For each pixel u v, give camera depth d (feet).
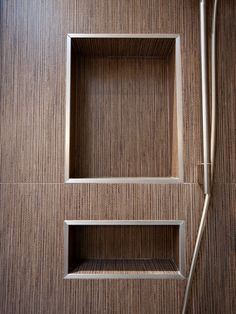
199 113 2.79
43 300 2.64
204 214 2.63
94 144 3.20
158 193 2.72
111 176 3.16
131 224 2.69
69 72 2.81
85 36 2.81
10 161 2.74
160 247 3.06
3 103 2.78
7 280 2.66
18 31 2.84
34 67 2.81
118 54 3.24
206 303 2.64
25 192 2.72
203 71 2.75
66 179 2.73
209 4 2.86
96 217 2.70
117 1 2.85
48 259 2.67
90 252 3.06
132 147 3.20
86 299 2.64
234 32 2.84
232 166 2.75
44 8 2.85
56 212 2.70
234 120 2.78
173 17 2.85
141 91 3.26
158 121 3.23
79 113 3.22
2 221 2.70
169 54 3.21
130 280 2.66
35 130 2.76
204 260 2.68
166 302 2.64
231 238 2.70
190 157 2.76
